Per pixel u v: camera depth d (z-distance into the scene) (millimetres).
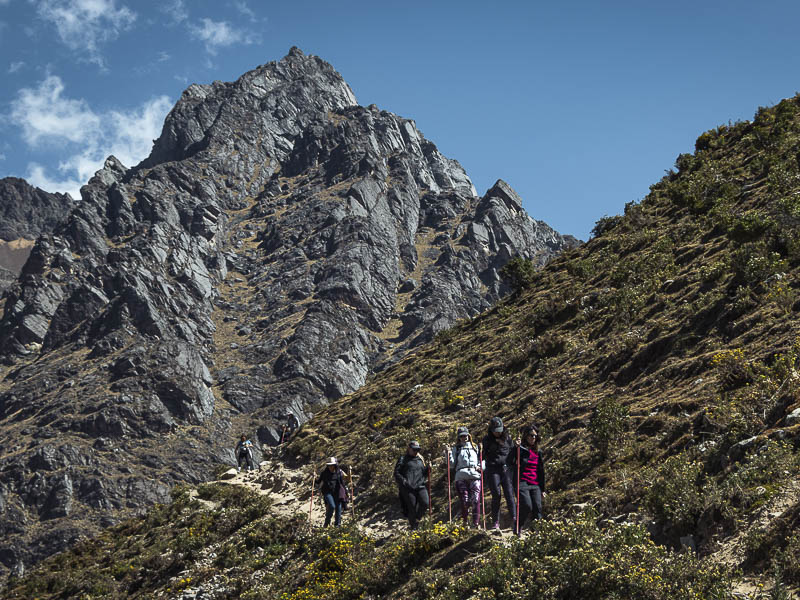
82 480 127875
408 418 23797
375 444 23047
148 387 153875
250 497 22906
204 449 142875
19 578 23250
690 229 28047
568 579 8547
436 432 21391
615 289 25859
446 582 10422
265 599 14188
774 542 7898
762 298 16969
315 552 15414
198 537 20594
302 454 26297
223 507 23172
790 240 19109
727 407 12406
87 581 20766
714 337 16859
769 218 21109
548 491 13961
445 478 16953
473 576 9719
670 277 23562
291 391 162750
